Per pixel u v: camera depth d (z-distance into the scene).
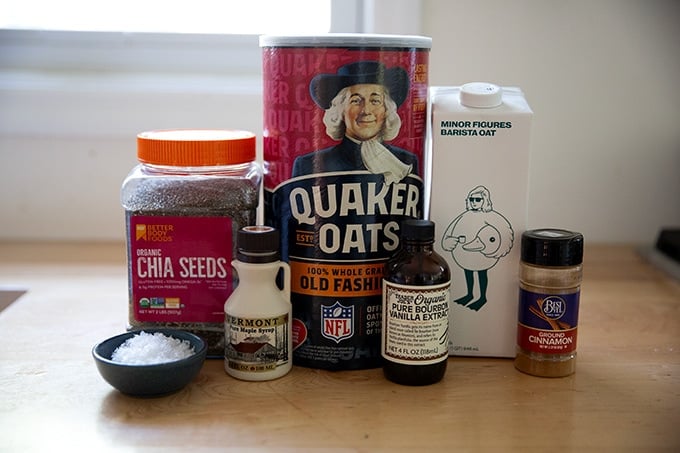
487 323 0.65
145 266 0.64
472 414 0.55
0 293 0.82
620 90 0.94
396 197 0.61
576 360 0.65
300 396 0.58
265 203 0.64
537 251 0.60
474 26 0.92
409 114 0.61
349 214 0.60
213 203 0.62
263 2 1.00
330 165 0.60
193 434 0.52
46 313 0.74
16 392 0.58
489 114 0.61
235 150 0.62
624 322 0.73
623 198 0.97
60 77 0.97
